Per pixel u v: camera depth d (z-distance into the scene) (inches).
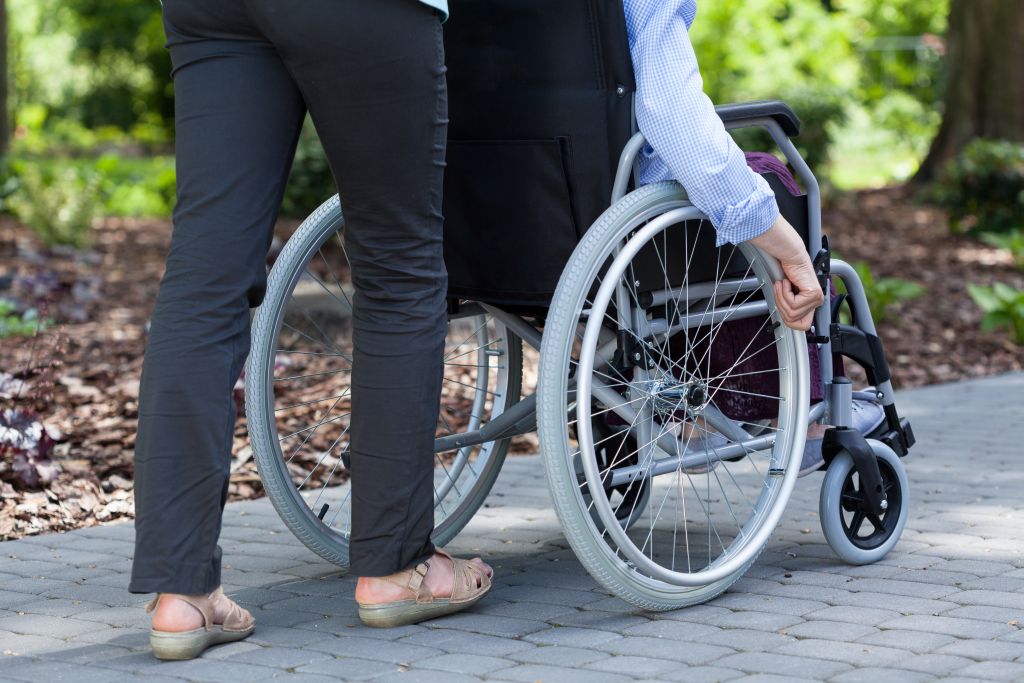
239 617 89.8
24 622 96.4
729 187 93.0
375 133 84.1
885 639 88.8
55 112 1105.4
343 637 91.0
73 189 400.2
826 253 106.2
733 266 100.8
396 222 87.4
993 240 351.6
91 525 132.0
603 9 90.7
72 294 298.4
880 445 111.3
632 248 91.3
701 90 93.0
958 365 237.3
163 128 1101.7
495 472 117.8
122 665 85.1
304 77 83.2
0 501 132.6
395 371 89.0
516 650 87.5
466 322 218.5
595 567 92.3
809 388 105.4
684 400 99.1
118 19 1091.3
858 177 713.6
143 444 84.4
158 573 84.0
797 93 559.2
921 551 114.7
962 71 539.8
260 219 85.8
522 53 94.2
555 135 94.5
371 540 91.1
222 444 85.1
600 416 111.6
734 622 93.8
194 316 84.3
